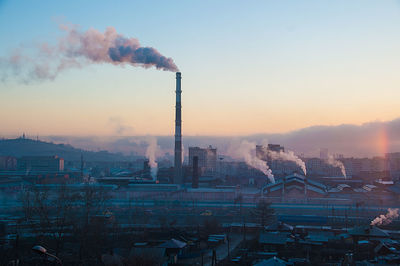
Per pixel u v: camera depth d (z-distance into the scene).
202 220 115.88
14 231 95.50
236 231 102.00
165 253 73.38
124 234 94.75
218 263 71.19
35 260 70.75
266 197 166.75
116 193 164.75
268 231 95.50
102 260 70.25
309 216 112.25
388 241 81.94
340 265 68.19
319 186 190.75
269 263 59.72
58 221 91.50
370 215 123.81
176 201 148.88
